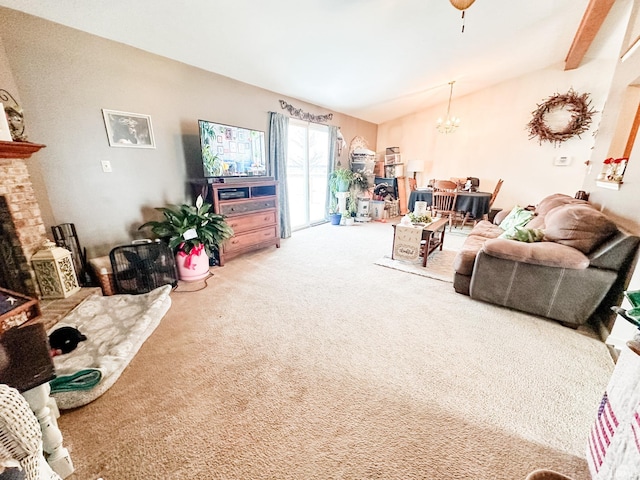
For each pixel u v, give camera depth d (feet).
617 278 6.53
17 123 6.40
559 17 10.91
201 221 9.47
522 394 4.82
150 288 8.38
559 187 17.13
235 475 3.51
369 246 13.78
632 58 8.92
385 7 8.59
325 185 19.12
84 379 4.68
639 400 2.79
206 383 5.00
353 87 14.80
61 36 7.16
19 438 2.11
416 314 7.46
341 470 3.57
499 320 7.20
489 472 3.55
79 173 7.89
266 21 8.39
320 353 5.84
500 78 17.19
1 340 3.18
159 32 8.19
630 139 9.51
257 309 7.63
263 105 13.39
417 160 21.08
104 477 3.48
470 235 11.09
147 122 9.23
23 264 6.69
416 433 4.08
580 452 3.81
